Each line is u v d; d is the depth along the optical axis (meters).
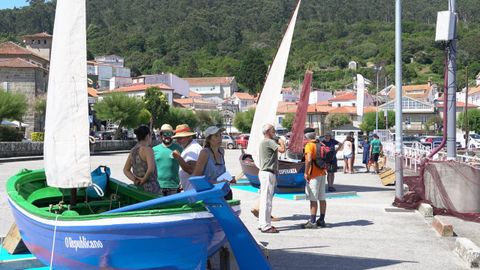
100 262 6.32
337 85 157.12
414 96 119.81
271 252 9.00
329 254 8.88
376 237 10.24
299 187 17.45
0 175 23.28
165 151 9.66
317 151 11.07
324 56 184.75
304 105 17.59
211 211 6.13
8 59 63.25
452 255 8.82
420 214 12.89
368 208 13.91
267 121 14.77
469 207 12.36
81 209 8.01
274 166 10.59
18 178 8.78
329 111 101.12
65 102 7.00
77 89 7.00
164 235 6.05
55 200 8.79
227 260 6.92
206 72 180.12
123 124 59.38
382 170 24.94
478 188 12.35
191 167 8.41
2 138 42.91
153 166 8.43
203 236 6.24
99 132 62.88
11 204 8.02
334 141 17.89
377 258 8.62
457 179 12.48
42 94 64.75
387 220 12.09
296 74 166.25
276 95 14.68
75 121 7.01
